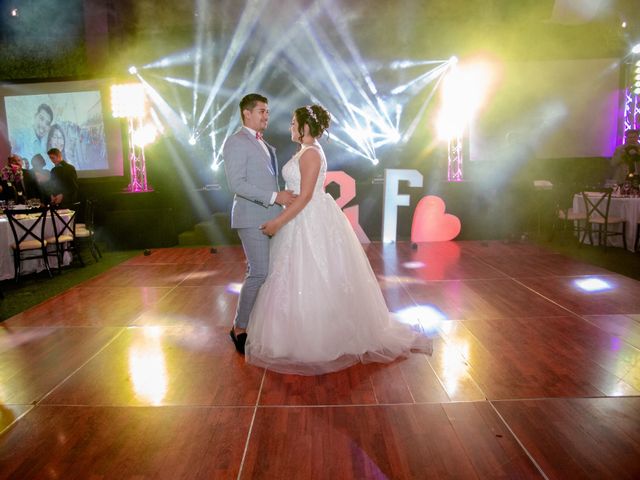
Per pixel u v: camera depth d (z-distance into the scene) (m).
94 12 8.95
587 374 2.92
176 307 4.55
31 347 3.64
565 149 9.48
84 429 2.46
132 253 7.77
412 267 5.98
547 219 8.27
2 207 6.49
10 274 5.98
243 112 3.17
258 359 3.16
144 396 2.80
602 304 4.26
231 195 9.12
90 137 9.16
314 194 3.19
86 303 4.80
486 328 3.77
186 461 2.17
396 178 7.63
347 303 3.13
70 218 6.62
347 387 2.83
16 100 9.16
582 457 2.13
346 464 2.12
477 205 7.87
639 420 2.41
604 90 9.30
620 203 6.77
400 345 3.28
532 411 2.52
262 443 2.29
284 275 3.13
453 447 2.22
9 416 2.62
